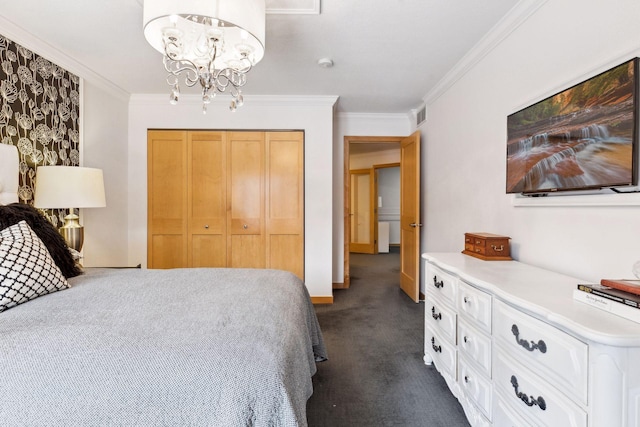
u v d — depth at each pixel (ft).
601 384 2.80
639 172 3.95
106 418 2.82
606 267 4.49
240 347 3.39
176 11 4.95
